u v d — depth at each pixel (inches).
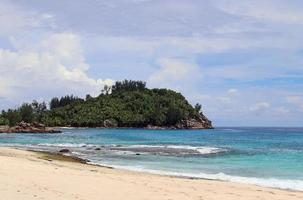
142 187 812.6
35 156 1510.8
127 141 3422.7
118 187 789.2
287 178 1198.9
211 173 1289.4
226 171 1353.3
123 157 1787.6
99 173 1035.3
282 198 797.9
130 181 894.4
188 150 2196.1
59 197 641.6
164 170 1339.8
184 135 5147.6
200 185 923.4
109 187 780.6
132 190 765.9
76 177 887.1
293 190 968.9
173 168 1403.8
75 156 1800.0
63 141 3358.8
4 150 1648.6
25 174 859.4
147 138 4094.5
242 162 1647.4
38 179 804.0
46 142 3179.1
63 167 1123.3
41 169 983.0
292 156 1951.3
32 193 655.1
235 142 3412.9
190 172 1304.1
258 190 904.9
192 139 3966.5
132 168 1368.1
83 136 4485.7
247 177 1210.0
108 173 1070.4
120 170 1238.3
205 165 1519.4
